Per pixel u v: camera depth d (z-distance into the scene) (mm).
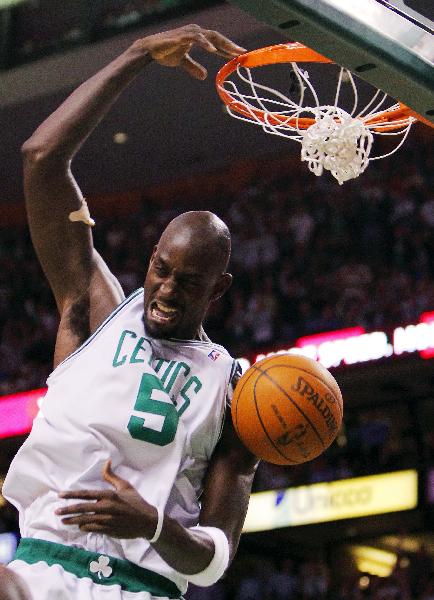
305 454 3260
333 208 16625
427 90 3330
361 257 15727
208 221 3375
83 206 3557
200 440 3396
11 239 19125
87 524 2914
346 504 14086
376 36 3201
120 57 3500
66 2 17391
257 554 14477
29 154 3475
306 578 13445
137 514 2943
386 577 13242
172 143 18578
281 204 17156
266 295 15672
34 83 17766
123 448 3285
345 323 14430
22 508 3363
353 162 4129
